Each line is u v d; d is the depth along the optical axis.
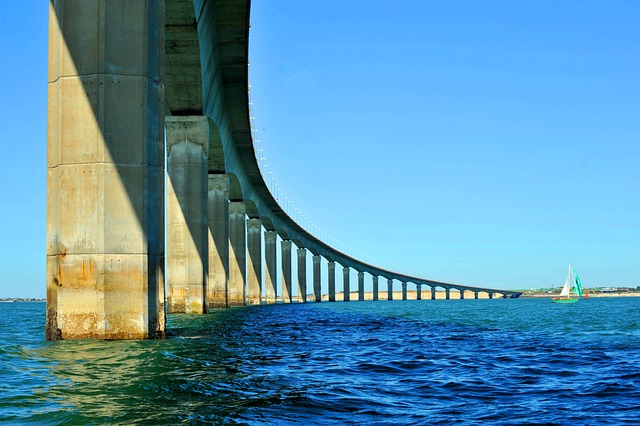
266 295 113.06
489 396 12.29
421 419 9.88
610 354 21.25
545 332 33.81
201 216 44.41
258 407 10.13
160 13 21.73
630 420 10.11
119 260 20.14
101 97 20.34
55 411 9.33
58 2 20.72
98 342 19.28
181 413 9.41
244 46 43.00
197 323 33.62
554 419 10.12
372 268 184.62
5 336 24.14
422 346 23.62
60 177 20.27
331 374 14.65
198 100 42.72
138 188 20.48
